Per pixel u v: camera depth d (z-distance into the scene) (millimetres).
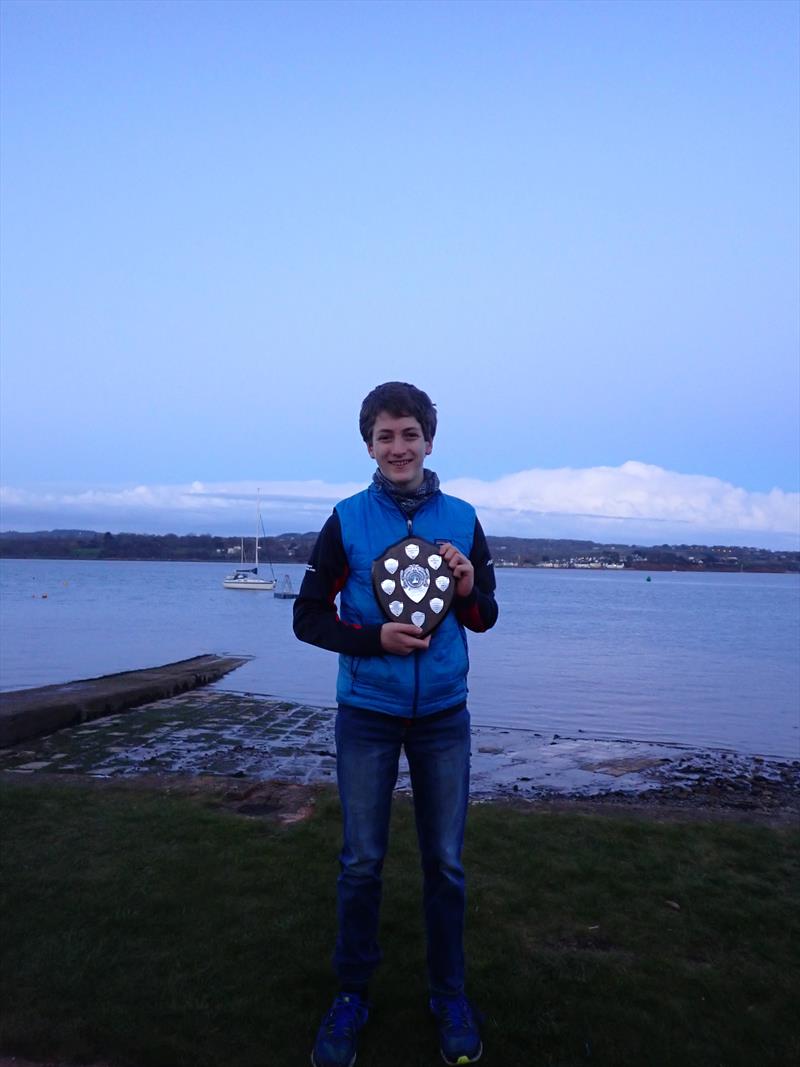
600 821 5434
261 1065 2850
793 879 4531
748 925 3932
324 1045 2846
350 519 3066
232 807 5672
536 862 4648
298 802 5785
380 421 3051
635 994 3303
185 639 27859
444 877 3031
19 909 3949
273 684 16156
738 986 3371
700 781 8211
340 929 3088
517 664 21656
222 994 3238
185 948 3590
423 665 2973
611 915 4016
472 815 5535
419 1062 2906
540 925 3918
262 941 3660
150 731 10062
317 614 3057
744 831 5289
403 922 3887
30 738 9375
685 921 3967
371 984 3361
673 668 21094
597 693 16188
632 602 75188
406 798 6113
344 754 3053
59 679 17344
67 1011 3100
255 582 80812
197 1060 2859
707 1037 3037
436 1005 3037
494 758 9258
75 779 6574
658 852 4859
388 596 2949
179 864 4504
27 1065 2840
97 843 4820
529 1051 2953
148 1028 3004
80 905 3990
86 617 39781
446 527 3107
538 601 75500
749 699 15695
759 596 99438
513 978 3414
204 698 13312
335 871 4438
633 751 9914
